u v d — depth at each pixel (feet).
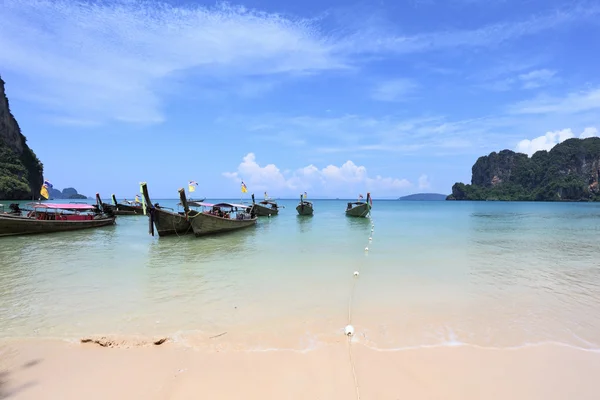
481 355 18.13
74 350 18.62
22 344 19.31
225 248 53.47
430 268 38.45
